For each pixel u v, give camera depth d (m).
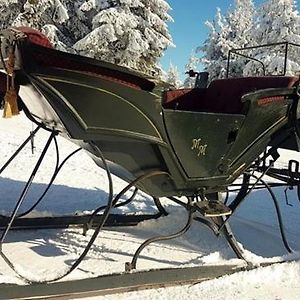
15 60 2.52
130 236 4.18
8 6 20.34
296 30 23.69
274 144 3.79
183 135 3.08
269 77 3.71
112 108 2.72
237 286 3.13
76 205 5.20
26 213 4.05
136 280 2.92
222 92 3.95
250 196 6.41
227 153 3.37
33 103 2.93
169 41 21.98
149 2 21.66
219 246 4.01
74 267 2.83
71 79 2.55
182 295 2.95
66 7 22.22
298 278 3.31
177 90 4.00
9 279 2.69
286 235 4.60
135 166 3.09
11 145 8.85
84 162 7.94
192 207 3.40
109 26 19.69
